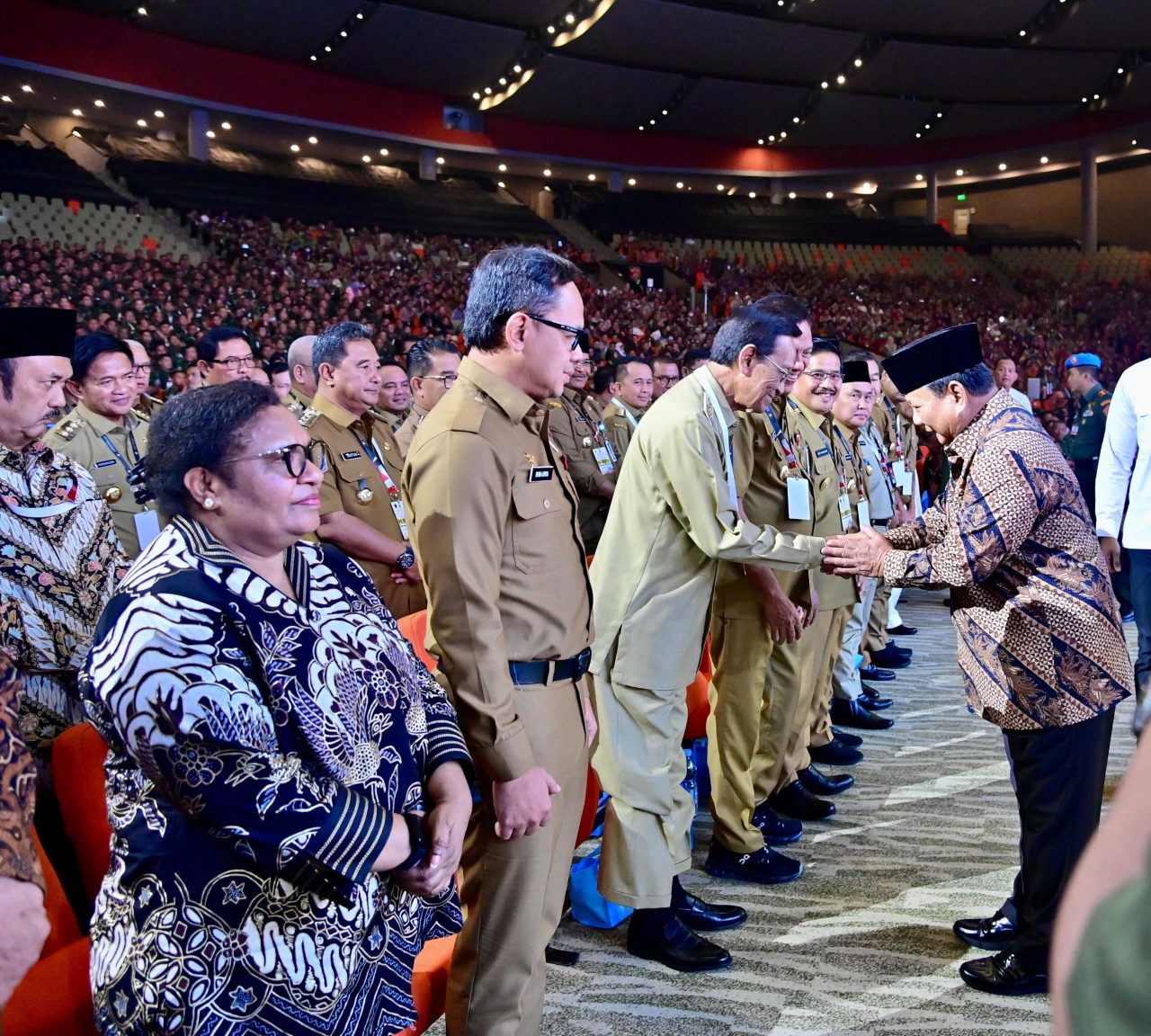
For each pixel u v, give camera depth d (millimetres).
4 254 14758
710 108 24234
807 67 22438
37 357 1799
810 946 2438
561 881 1773
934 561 2135
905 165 27141
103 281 14719
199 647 1129
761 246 27703
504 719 1540
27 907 1006
